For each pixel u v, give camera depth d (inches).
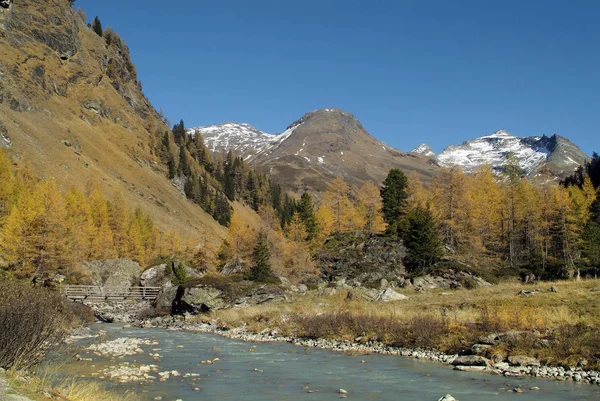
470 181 3233.3
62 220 2726.4
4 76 5984.3
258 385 749.9
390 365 941.2
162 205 6451.8
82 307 2073.1
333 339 1321.4
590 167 5374.0
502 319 1072.2
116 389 669.3
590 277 2401.6
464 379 788.0
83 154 6087.6
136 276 3191.4
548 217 2748.5
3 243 2303.2
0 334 504.4
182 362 984.9
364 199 3415.4
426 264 2559.1
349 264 2792.8
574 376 767.7
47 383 486.9
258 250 2593.5
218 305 2158.0
